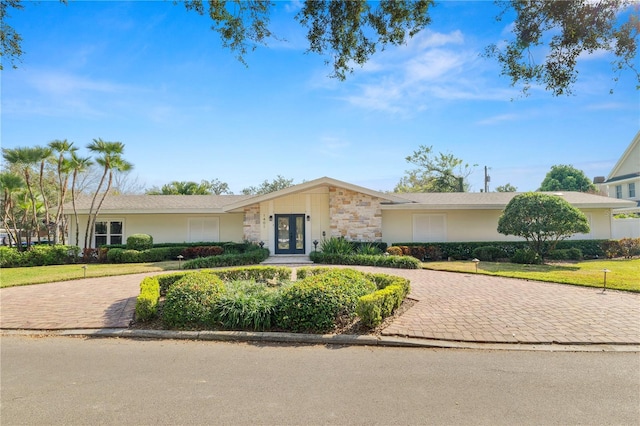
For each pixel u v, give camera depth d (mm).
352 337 5465
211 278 6898
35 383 3961
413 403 3473
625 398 3598
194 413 3275
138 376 4156
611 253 17172
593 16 5688
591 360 4680
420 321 6273
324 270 9508
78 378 4102
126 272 12781
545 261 15641
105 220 19703
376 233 17547
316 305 5777
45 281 10977
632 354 4902
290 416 3217
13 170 25344
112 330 5945
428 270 12844
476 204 18625
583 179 41875
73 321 6434
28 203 19328
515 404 3459
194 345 5367
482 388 3822
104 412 3297
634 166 29125
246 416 3221
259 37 6301
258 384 3922
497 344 5262
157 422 3117
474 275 11570
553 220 14625
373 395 3648
